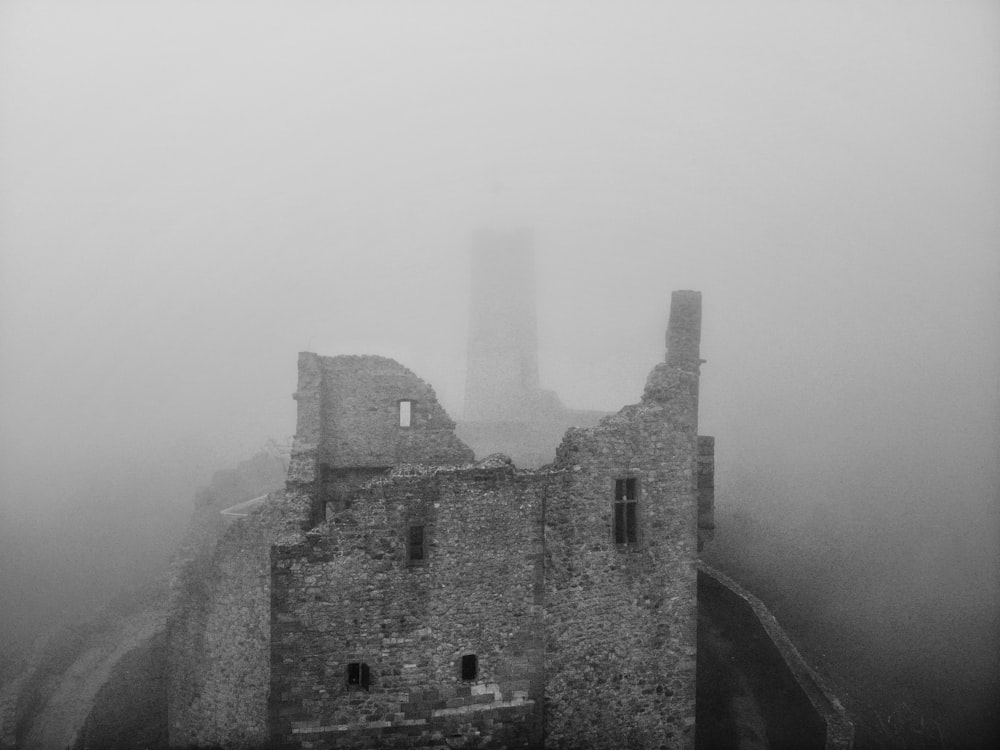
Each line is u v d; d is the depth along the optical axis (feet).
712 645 95.61
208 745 75.87
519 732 66.90
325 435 84.28
